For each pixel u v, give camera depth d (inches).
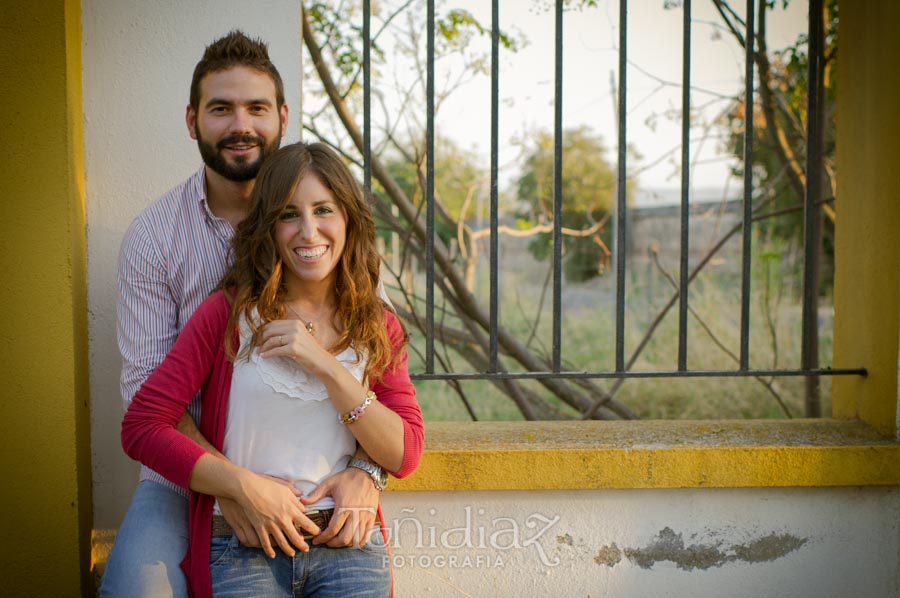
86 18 88.3
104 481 92.4
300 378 66.0
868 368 97.3
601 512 88.7
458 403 210.1
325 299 70.6
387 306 72.8
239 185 76.8
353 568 67.1
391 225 147.8
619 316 91.9
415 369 204.7
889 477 88.2
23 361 81.9
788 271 214.1
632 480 86.8
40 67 79.9
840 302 104.4
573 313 250.4
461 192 207.8
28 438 82.4
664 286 236.7
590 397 172.4
